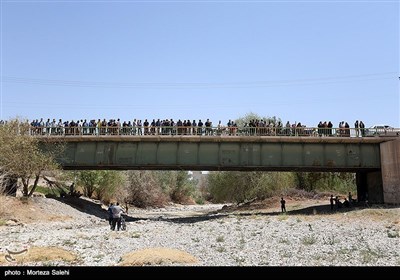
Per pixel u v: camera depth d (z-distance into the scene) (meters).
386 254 18.20
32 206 38.94
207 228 31.19
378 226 29.23
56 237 24.64
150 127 44.00
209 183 67.38
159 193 92.88
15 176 41.03
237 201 64.75
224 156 43.62
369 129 43.75
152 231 29.59
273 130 44.16
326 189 65.50
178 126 43.97
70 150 44.38
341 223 31.66
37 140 42.50
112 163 43.94
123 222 30.62
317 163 43.34
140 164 43.75
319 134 43.72
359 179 50.09
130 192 81.88
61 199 48.28
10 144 39.03
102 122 45.19
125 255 16.61
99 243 21.69
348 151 43.56
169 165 43.78
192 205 105.06
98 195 66.62
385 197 41.94
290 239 23.33
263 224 32.62
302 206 50.97
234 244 21.28
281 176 60.78
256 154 43.66
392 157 40.41
